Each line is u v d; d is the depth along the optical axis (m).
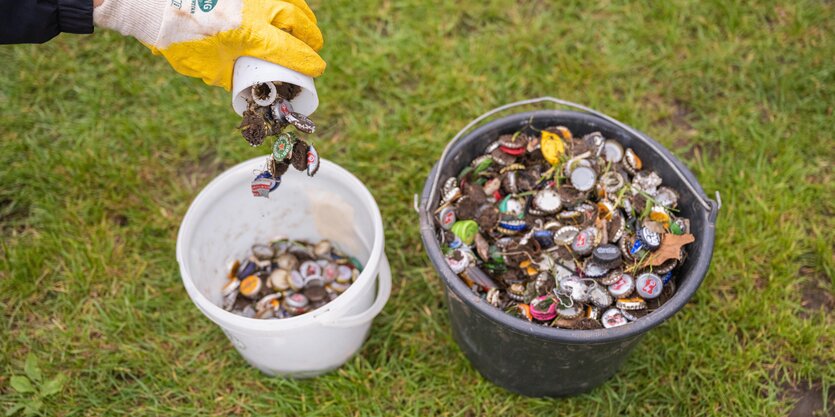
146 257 1.33
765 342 1.22
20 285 1.28
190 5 0.96
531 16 1.59
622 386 1.20
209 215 1.19
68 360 1.23
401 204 1.37
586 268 1.11
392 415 1.19
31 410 1.18
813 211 1.34
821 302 1.27
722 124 1.44
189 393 1.21
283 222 1.28
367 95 1.50
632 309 1.08
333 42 1.53
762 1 1.56
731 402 1.18
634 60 1.52
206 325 1.27
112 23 1.00
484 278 1.12
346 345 1.19
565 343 1.00
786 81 1.46
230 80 1.04
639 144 1.17
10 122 1.45
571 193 1.17
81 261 1.31
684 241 1.09
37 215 1.36
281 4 0.99
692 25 1.55
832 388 1.20
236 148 1.43
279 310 1.22
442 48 1.53
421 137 1.43
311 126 1.00
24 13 0.96
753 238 1.30
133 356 1.24
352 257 1.29
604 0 1.59
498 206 1.19
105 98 1.49
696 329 1.24
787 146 1.39
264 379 1.22
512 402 1.20
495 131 1.18
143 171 1.42
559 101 1.13
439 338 1.25
